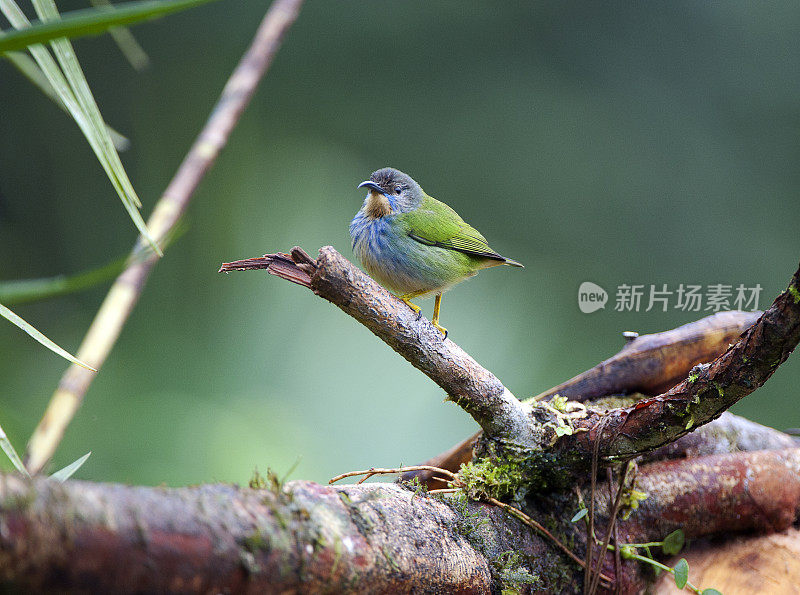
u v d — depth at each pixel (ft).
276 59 58.39
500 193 58.23
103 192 52.75
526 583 13.57
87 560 7.84
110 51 55.98
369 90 59.31
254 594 9.44
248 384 35.37
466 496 14.03
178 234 11.19
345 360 35.86
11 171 51.90
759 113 56.85
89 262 51.62
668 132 57.93
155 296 39.50
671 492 15.40
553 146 58.85
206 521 9.04
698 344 17.01
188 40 57.57
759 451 16.60
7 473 7.92
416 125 59.31
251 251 42.06
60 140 52.75
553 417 14.40
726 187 56.39
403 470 14.69
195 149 19.07
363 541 11.26
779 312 10.82
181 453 29.27
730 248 55.31
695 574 15.61
